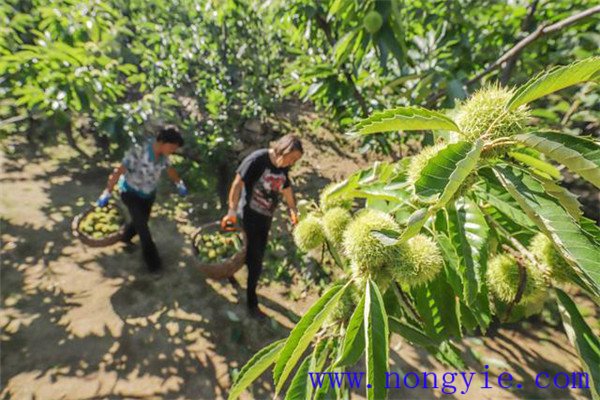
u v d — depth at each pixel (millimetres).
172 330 3480
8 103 5008
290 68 3900
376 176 1424
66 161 5910
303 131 7176
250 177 2887
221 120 5305
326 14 3029
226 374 3152
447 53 3045
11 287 3764
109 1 4770
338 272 4168
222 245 3793
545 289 1160
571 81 739
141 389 2992
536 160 899
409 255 1129
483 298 1235
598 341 1022
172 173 3834
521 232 1288
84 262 4137
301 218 1783
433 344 1256
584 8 2566
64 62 2729
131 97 5188
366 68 3559
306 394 1140
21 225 4543
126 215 4184
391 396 3018
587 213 4059
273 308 3799
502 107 918
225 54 5426
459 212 1129
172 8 5461
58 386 2959
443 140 1236
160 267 4121
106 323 3492
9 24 3000
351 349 968
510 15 2803
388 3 2166
